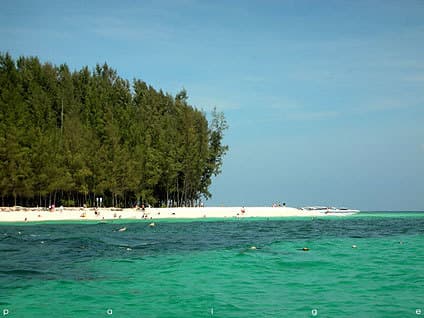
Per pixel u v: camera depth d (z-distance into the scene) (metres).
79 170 88.31
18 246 34.38
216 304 16.11
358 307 15.63
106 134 93.81
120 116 100.25
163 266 24.73
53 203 96.62
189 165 104.31
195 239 41.56
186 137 104.12
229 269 23.67
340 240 40.53
